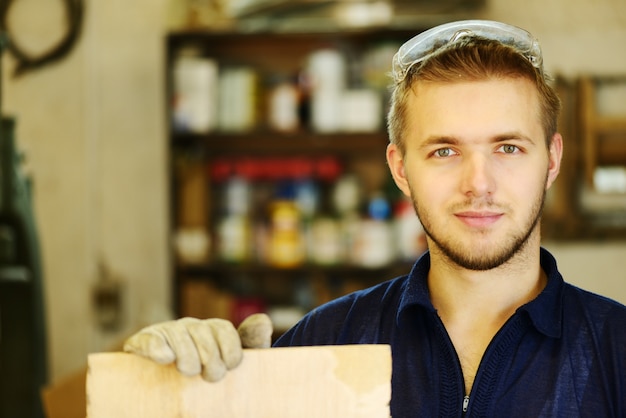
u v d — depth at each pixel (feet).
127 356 3.97
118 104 14.67
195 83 13.60
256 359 4.03
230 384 4.01
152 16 14.58
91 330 14.79
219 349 3.87
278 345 5.44
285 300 14.53
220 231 13.88
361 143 13.99
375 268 13.38
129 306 14.75
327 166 13.91
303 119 13.67
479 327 4.80
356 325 5.18
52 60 14.66
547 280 4.90
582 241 14.01
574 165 13.89
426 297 4.79
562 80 13.93
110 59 14.67
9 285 12.25
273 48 14.38
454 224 4.57
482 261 4.53
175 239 13.79
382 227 13.44
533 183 4.54
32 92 14.69
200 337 3.86
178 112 13.62
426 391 4.71
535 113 4.57
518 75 4.54
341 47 13.69
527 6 14.01
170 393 3.98
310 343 5.25
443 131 4.54
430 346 4.81
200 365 3.83
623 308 4.69
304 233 13.71
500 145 4.52
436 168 4.61
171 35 13.61
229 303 13.92
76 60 14.66
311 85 13.50
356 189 13.87
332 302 5.46
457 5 13.62
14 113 14.67
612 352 4.52
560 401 4.47
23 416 12.37
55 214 14.75
